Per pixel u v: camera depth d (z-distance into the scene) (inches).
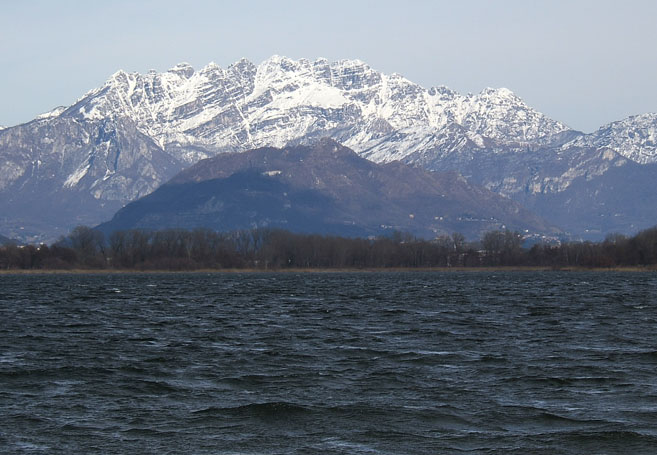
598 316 6067.9
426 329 5078.7
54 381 3166.8
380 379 3189.0
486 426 2437.3
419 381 3142.2
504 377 3216.0
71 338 4643.2
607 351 3959.2
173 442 2285.9
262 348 4126.5
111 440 2303.2
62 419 2534.5
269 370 3415.4
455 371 3368.6
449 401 2778.1
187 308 7214.6
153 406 2711.6
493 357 3740.2
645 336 4643.2
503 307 7160.4
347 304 7721.5
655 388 2974.9
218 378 3228.3
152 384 3090.6
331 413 2598.4
